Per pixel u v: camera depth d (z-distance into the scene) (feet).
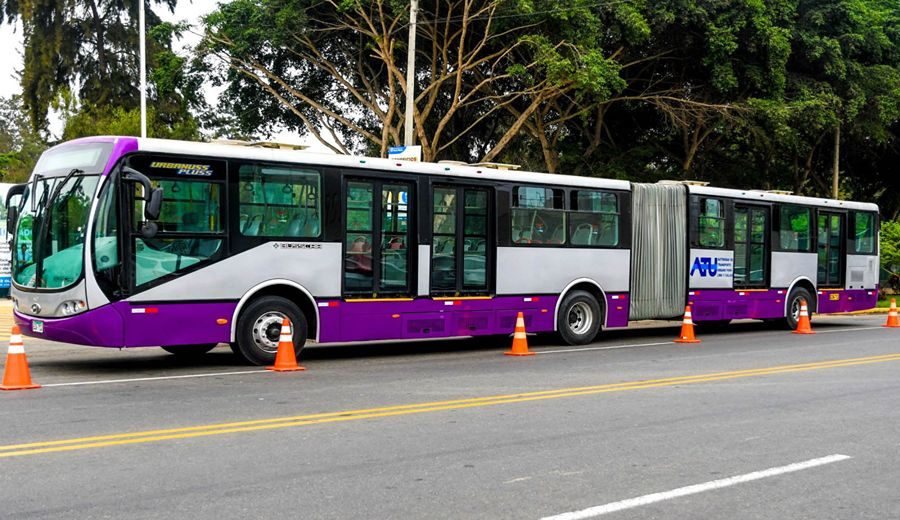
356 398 31.96
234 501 18.49
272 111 102.47
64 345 50.80
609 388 35.22
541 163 114.73
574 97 94.07
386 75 101.35
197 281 38.65
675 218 58.75
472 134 111.04
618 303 55.42
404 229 45.60
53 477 20.22
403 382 36.42
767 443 25.16
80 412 28.40
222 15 90.58
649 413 29.71
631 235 56.08
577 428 26.91
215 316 39.22
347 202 43.47
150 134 107.65
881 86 104.53
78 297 36.32
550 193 51.98
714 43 88.53
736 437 25.94
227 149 39.73
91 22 140.46
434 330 46.47
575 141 110.42
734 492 19.94
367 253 44.16
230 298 39.63
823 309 69.26
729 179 115.85
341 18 90.99
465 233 48.01
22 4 133.28
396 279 45.29
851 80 101.81
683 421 28.35
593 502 18.89
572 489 19.90
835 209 70.23
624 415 29.27
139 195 37.37
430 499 18.92
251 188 40.32
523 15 79.92
